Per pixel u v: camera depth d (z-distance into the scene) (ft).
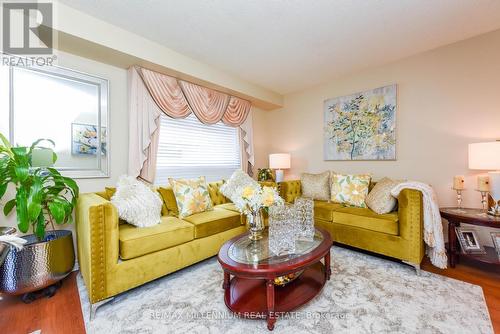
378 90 10.21
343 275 6.53
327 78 11.63
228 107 11.85
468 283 6.08
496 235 6.81
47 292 5.78
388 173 10.09
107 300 5.24
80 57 7.60
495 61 7.65
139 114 8.55
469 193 8.16
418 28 7.46
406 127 9.55
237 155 13.04
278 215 5.54
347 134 11.30
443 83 8.65
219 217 7.86
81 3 6.17
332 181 10.43
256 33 7.64
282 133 14.32
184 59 9.09
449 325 4.49
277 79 11.70
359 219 7.95
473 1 6.18
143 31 7.50
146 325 4.67
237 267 4.50
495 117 7.67
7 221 6.44
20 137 6.55
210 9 6.44
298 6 6.35
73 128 7.47
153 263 6.04
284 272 4.43
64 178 6.27
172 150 10.18
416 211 6.69
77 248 7.29
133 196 6.78
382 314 4.85
